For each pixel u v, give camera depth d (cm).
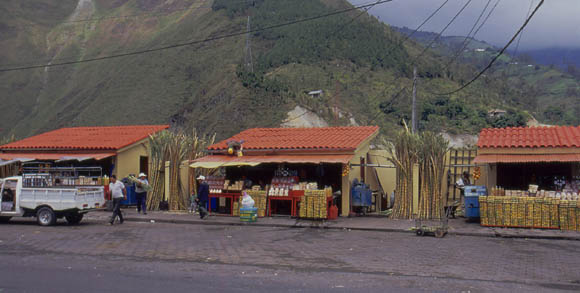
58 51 17450
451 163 2253
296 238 1556
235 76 8312
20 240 1445
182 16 17550
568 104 13375
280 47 10025
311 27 10906
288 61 9362
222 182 2203
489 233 1612
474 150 2225
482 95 8531
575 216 1647
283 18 11862
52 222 1797
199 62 10556
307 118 7025
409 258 1204
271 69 9275
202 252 1270
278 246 1388
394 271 1045
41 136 2958
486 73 11519
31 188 1819
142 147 2697
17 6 19988
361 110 7512
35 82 14700
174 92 9512
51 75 15075
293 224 1872
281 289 863
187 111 8406
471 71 11169
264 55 9906
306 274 1002
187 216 2120
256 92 7706
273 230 1761
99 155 2509
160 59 11512
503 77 12581
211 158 2309
